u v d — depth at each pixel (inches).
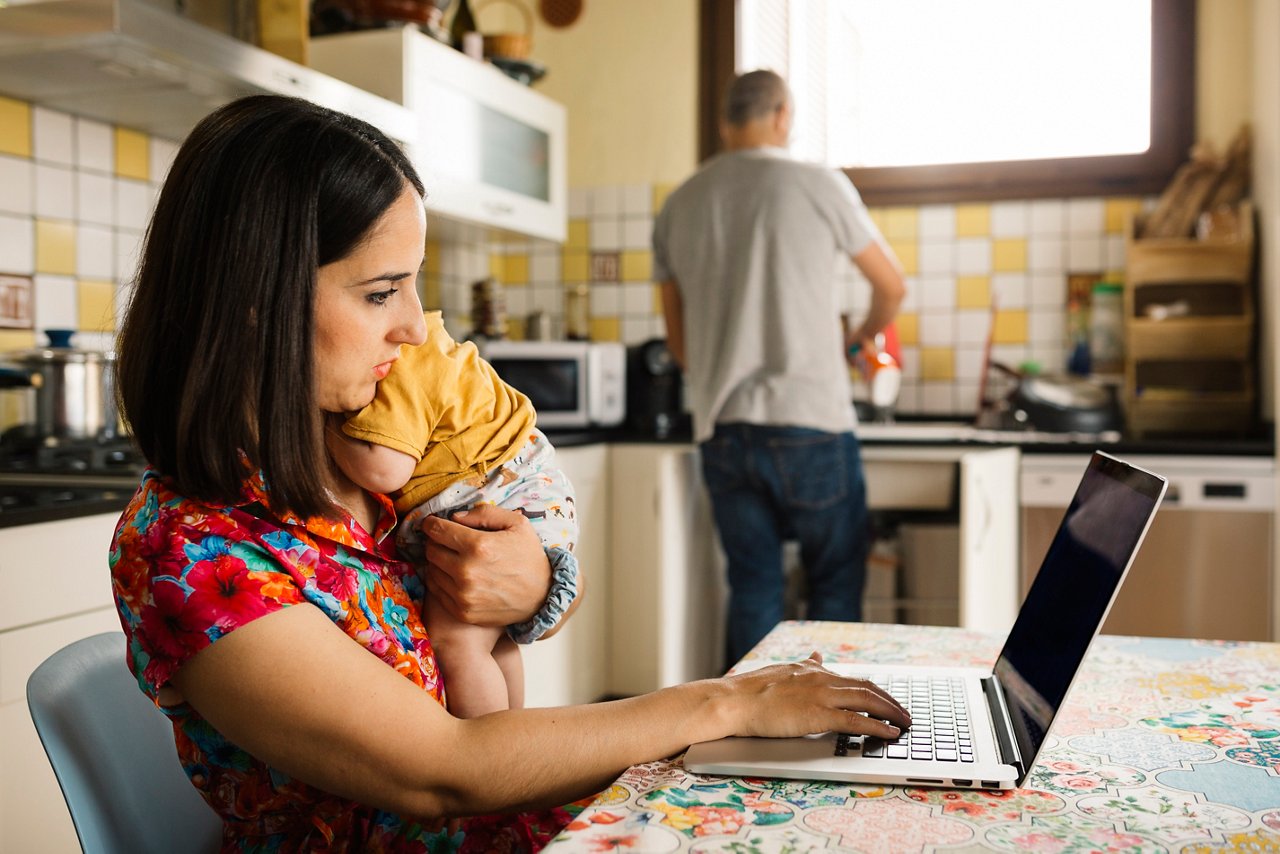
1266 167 117.0
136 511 31.6
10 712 59.2
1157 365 121.7
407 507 40.4
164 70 76.7
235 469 30.0
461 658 38.8
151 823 34.9
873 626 53.8
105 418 79.6
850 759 32.7
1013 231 133.6
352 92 90.7
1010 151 135.1
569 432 129.4
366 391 33.3
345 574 32.8
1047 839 27.7
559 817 40.1
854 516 106.0
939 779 31.3
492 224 118.4
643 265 146.0
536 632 40.4
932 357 136.3
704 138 143.9
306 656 29.4
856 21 139.6
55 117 88.6
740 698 35.3
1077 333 130.8
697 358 107.8
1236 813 29.6
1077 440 112.2
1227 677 43.8
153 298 30.5
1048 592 39.7
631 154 146.0
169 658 29.4
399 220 32.0
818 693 35.7
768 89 105.7
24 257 86.4
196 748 32.3
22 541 60.0
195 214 29.9
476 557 37.9
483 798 31.1
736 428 105.4
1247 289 118.4
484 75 115.0
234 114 31.1
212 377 29.5
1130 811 29.7
